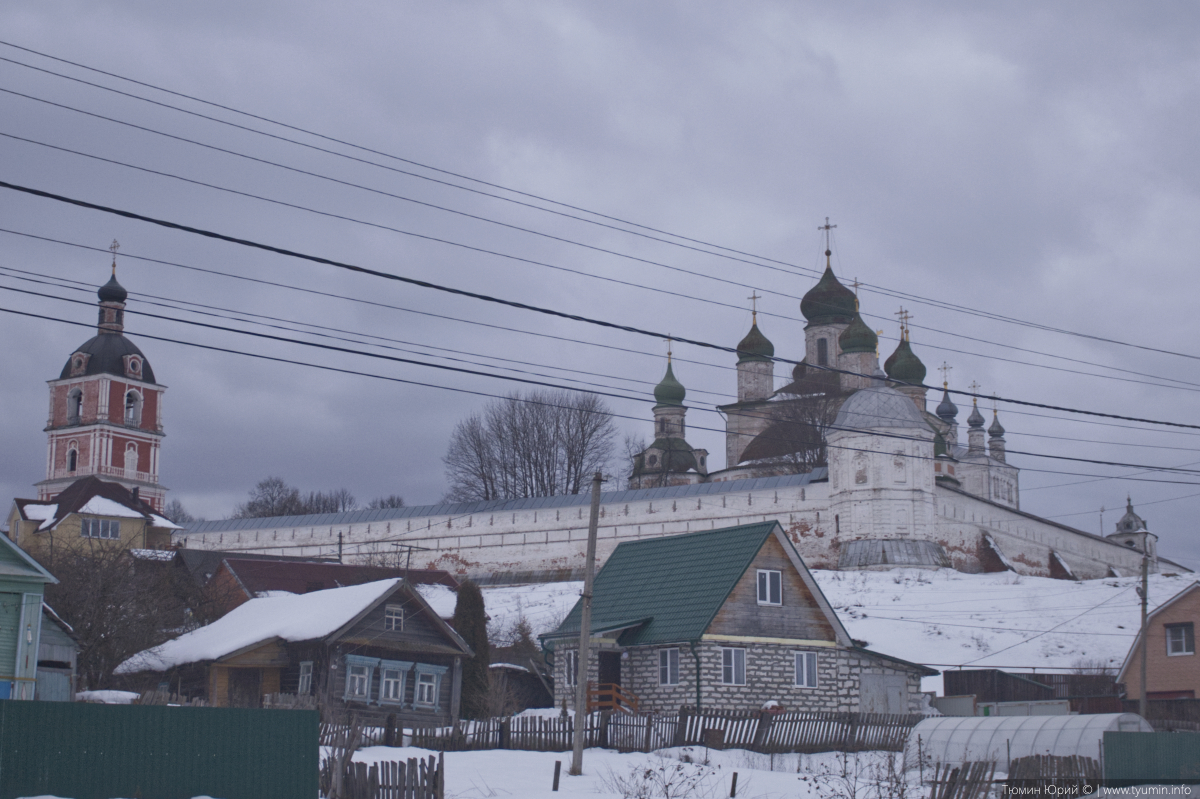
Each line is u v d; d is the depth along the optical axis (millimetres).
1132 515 134500
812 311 109938
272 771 21797
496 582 87688
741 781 29531
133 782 21094
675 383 112125
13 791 20438
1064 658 62062
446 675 45938
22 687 31672
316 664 43469
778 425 101312
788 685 41562
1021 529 92750
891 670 43500
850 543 83438
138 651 45656
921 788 29391
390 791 24062
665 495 87250
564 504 87812
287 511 138125
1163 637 49250
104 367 113812
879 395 84875
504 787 27891
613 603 44812
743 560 41844
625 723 34531
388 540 89625
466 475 104250
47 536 80562
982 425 142875
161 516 86750
